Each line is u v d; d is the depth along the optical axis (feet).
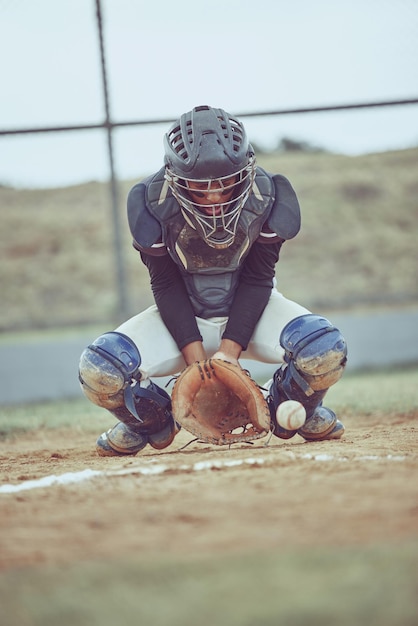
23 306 128.77
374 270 133.69
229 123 30.81
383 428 41.42
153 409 32.60
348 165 152.05
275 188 31.86
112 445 34.04
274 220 31.45
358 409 50.16
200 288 32.22
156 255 31.91
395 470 24.80
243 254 31.50
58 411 62.69
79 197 152.05
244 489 22.93
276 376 32.40
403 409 49.14
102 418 55.06
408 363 84.79
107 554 17.53
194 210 30.04
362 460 26.89
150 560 16.94
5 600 15.17
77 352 78.02
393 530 18.20
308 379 31.09
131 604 14.66
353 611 13.99
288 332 31.19
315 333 30.81
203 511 20.68
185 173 29.55
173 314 31.94
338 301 86.84
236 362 31.78
